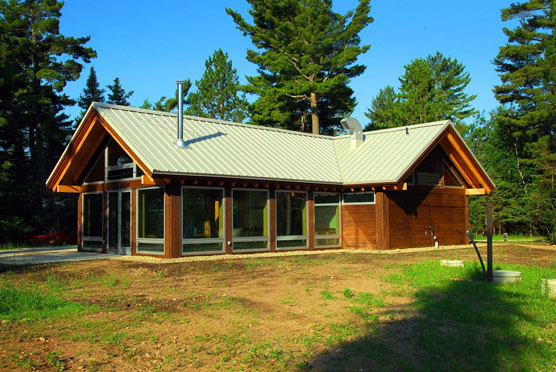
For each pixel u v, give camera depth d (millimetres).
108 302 9672
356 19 37625
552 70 36812
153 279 12680
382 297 9992
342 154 25375
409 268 14023
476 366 6117
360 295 10180
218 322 8156
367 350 6617
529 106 42250
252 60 40000
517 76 39656
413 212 22922
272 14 38031
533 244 26688
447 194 24828
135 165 18750
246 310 8969
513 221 39406
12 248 24969
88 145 20047
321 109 42969
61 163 20562
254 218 19781
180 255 17297
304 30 36594
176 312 8844
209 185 18281
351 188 22531
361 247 22266
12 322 8078
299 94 39969
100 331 7586
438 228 24125
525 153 42562
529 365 6148
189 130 21031
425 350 6695
